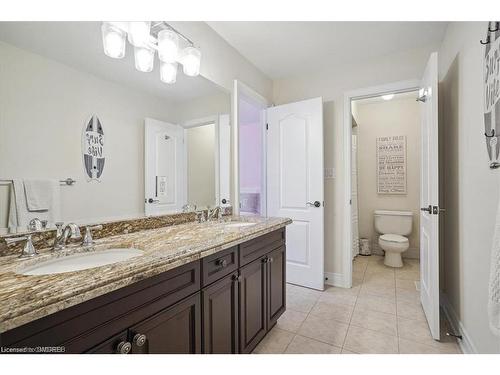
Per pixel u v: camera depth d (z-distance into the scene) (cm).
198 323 112
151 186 164
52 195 115
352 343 170
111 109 140
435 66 176
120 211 145
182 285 104
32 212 108
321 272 262
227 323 132
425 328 188
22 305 57
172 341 99
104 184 137
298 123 275
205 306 116
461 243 172
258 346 167
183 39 178
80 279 72
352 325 194
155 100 166
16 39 104
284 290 197
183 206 188
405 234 360
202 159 203
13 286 68
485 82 128
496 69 113
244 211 400
